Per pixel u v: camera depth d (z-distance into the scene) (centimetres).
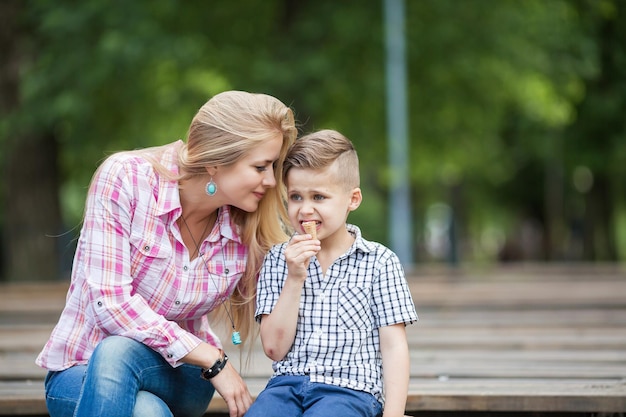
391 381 379
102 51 1486
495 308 963
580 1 1867
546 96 1892
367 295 387
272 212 412
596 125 2238
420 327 796
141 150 410
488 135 2070
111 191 389
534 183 3400
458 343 688
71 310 401
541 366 571
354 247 391
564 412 457
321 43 1642
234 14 1667
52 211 1617
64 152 1723
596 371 543
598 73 1948
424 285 1277
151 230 393
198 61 1577
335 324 384
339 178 386
